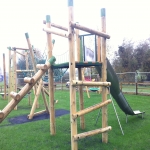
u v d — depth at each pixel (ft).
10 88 29.22
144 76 55.83
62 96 39.01
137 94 39.55
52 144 12.39
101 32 12.00
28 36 20.65
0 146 12.18
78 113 10.70
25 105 29.32
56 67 13.82
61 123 17.51
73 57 10.64
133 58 73.15
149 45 74.13
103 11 12.49
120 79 57.57
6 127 16.46
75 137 10.53
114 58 77.30
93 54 13.12
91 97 35.73
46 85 58.70
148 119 18.67
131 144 12.21
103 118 12.71
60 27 14.49
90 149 11.45
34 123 17.76
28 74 27.53
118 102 17.04
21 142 12.84
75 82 10.50
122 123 17.25
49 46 13.79
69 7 10.50
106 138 12.57
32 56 21.25
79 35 13.51
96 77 51.57
